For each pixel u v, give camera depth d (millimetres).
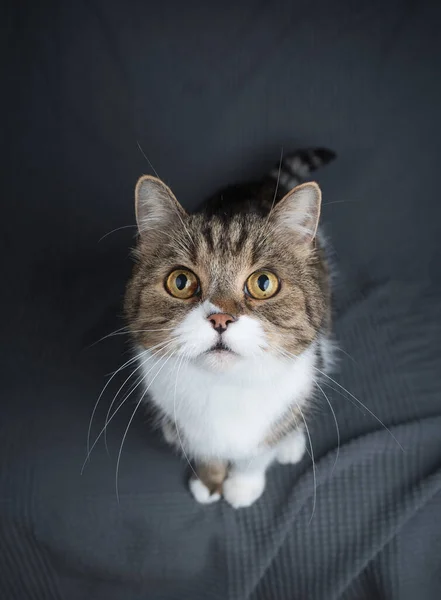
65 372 528
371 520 451
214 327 353
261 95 605
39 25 588
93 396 514
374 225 608
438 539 442
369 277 590
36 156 608
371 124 606
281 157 564
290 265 392
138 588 438
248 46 596
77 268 591
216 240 386
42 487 469
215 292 366
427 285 581
